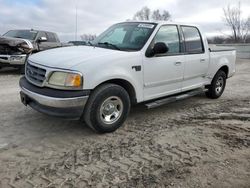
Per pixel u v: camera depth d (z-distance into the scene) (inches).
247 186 127.8
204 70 259.4
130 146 167.9
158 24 216.2
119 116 189.3
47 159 149.8
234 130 195.8
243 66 677.9
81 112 169.6
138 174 136.3
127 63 187.2
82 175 134.6
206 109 250.8
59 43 523.5
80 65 167.0
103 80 173.6
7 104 245.6
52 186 125.1
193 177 134.2
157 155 156.6
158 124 207.8
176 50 227.1
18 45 402.9
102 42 222.7
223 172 139.1
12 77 399.9
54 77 168.2
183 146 168.7
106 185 126.8
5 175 133.0
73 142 172.4
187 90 246.1
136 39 208.4
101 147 165.9
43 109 171.5
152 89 210.4
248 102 280.1
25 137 177.6
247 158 154.6
